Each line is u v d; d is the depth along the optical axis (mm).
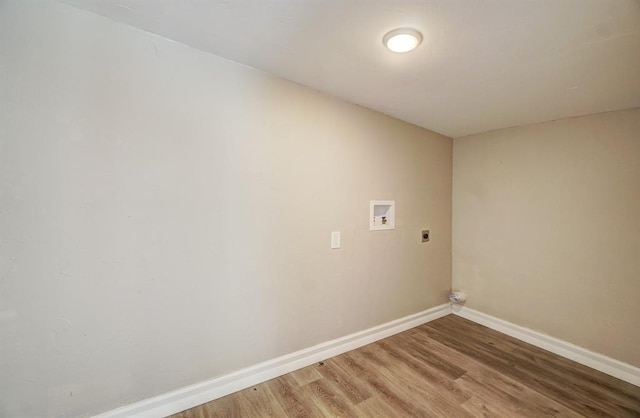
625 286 1983
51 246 1293
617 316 2014
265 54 1635
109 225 1413
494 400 1731
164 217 1548
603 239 2086
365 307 2428
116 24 1402
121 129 1428
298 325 2049
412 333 2656
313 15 1272
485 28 1283
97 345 1403
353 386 1854
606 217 2072
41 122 1261
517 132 2586
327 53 1583
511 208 2623
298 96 1993
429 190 2896
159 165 1526
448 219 3082
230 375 1775
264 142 1858
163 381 1572
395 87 1958
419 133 2783
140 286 1496
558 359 2219
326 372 2012
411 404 1690
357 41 1451
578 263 2207
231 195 1748
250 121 1803
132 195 1462
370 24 1310
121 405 1471
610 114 2061
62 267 1317
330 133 2164
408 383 1890
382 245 2529
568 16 1166
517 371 2041
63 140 1304
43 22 1255
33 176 1252
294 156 1989
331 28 1359
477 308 2906
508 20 1218
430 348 2371
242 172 1782
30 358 1271
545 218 2398
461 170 3043
